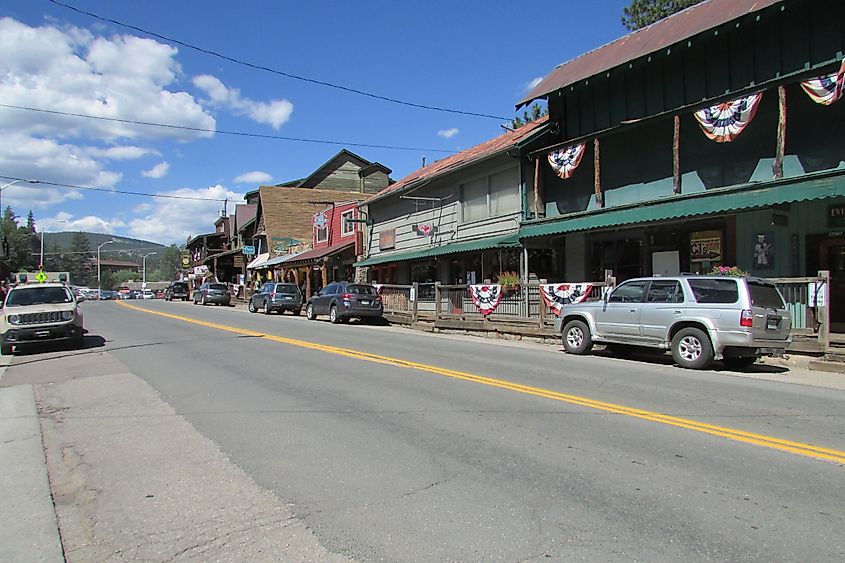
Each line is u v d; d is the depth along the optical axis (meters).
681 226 16.36
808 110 13.38
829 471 5.00
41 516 4.26
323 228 39.72
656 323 11.50
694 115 14.52
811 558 3.48
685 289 11.23
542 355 12.90
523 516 4.13
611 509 4.23
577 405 7.54
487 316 17.98
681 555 3.54
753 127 14.42
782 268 14.08
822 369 10.77
